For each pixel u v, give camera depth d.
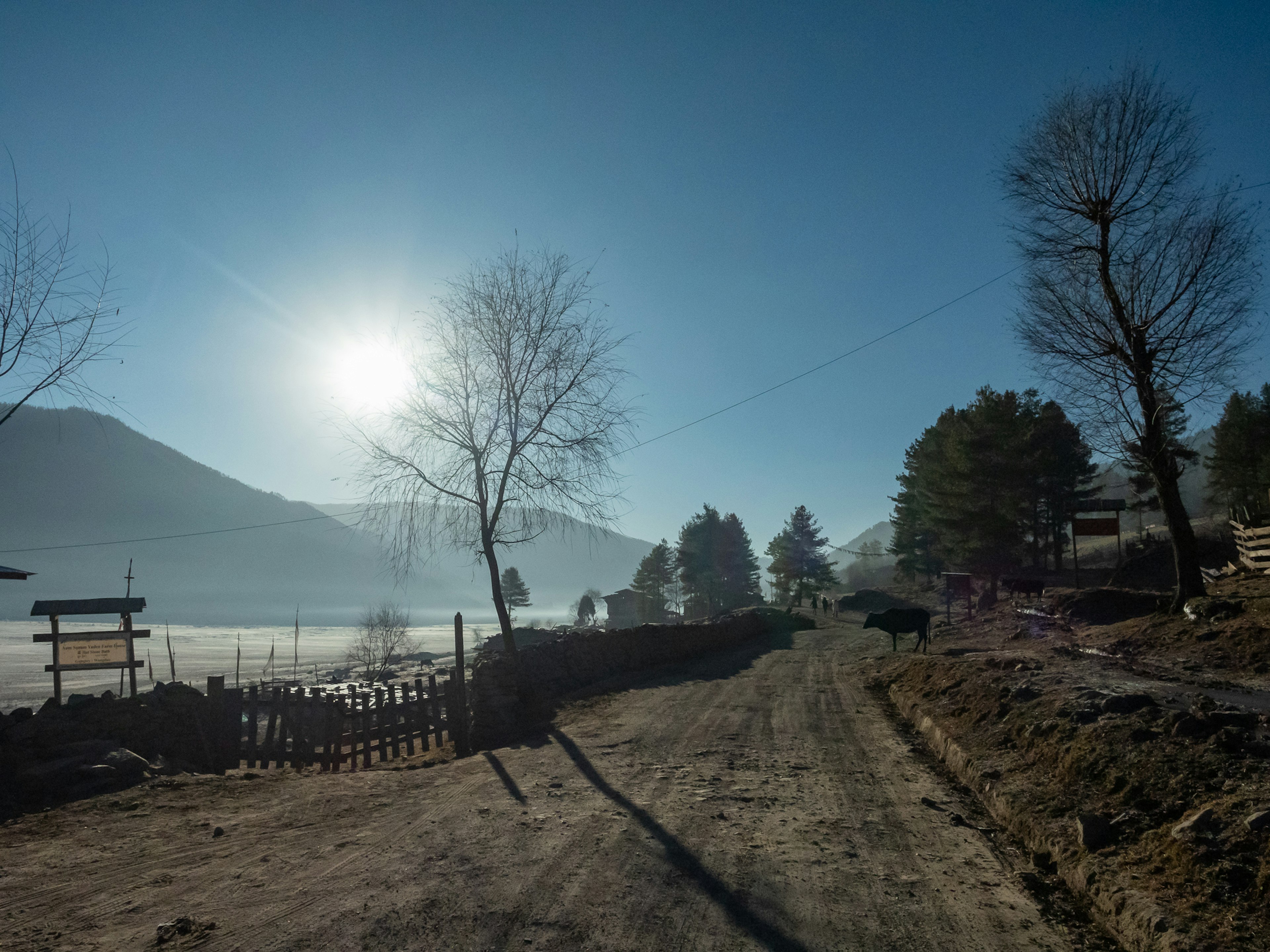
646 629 23.53
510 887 5.28
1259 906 4.09
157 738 10.14
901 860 5.89
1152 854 5.02
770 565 84.88
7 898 5.18
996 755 8.31
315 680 57.25
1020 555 44.00
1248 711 6.91
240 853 6.09
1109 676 10.32
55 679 11.51
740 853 6.02
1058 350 17.05
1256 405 47.94
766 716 12.88
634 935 4.51
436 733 12.38
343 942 4.39
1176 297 15.46
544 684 16.33
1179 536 15.70
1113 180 16.12
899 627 20.12
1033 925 4.75
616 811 7.27
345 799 7.94
